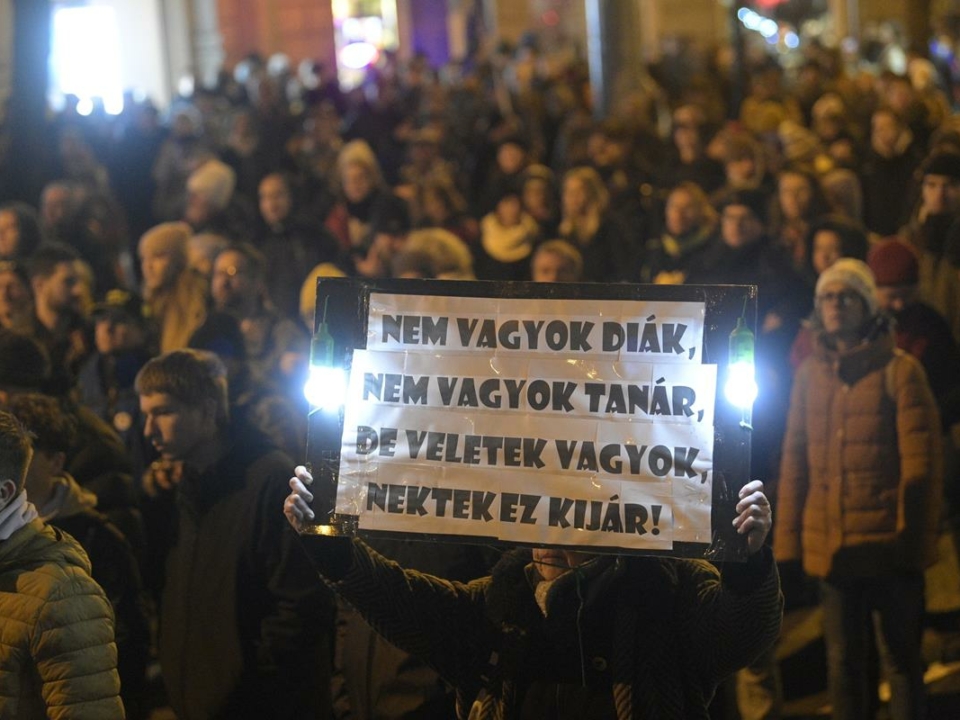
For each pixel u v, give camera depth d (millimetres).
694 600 3307
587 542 3230
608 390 3254
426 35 37469
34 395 4430
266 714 4316
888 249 6082
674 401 3221
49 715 3324
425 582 3473
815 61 20172
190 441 4340
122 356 6332
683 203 8133
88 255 9633
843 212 8664
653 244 8641
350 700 4418
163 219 13875
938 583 6461
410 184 12336
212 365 4391
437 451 3314
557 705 3326
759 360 6562
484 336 3324
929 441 5109
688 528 3184
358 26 35656
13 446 3373
